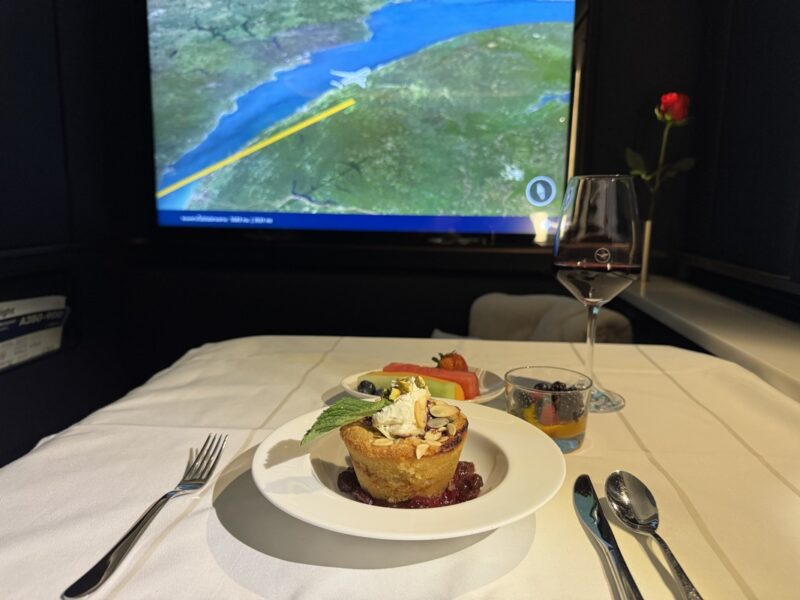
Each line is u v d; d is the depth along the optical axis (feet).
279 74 5.42
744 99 4.12
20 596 1.05
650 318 4.10
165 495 1.33
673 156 5.21
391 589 1.07
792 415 1.79
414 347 2.64
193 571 1.11
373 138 5.44
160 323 5.79
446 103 5.30
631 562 1.14
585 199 1.90
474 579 1.09
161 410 1.85
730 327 3.07
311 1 5.26
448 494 1.33
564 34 5.08
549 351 2.58
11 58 4.40
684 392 2.06
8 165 4.41
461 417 1.41
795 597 1.05
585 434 1.67
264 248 5.84
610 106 5.27
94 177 5.43
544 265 5.54
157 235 5.84
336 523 1.11
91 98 5.36
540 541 1.20
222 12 5.34
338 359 2.43
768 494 1.38
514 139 5.31
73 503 1.32
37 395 4.73
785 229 3.48
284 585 1.08
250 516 1.27
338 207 5.60
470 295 5.43
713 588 1.07
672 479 1.45
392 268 5.75
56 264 4.92
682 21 5.07
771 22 3.75
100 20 5.46
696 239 4.97
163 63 5.50
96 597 1.04
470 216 5.49
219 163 5.64
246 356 2.47
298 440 1.49
